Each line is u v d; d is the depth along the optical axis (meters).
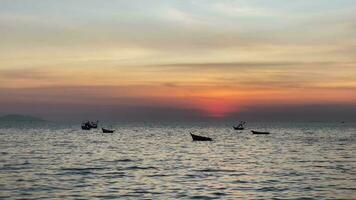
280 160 76.12
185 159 77.88
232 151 97.25
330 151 97.06
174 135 187.50
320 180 51.03
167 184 47.97
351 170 61.09
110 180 50.81
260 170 61.09
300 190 44.41
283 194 42.31
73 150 98.31
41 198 40.03
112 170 60.56
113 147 109.62
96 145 117.25
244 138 159.00
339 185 47.38
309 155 86.50
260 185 47.41
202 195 41.69
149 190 44.19
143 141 138.62
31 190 43.97
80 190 44.09
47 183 48.34
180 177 53.53
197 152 94.31
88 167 64.12
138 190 44.19
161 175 55.44
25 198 40.00
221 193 42.78
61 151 95.06
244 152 94.25
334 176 54.53
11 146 111.00
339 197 40.94
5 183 48.16
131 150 99.69
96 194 42.03
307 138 159.00
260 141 138.38
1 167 63.41
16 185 46.88
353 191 43.91
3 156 81.75
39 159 76.19
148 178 52.56
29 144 119.62
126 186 46.56
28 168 62.31
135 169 61.94
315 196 41.34
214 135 186.38
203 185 47.31
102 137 164.62
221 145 118.50
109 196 41.09
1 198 40.00
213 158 80.00
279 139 151.25
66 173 57.03
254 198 40.41
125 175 55.31
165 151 97.06
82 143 125.81
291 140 144.50
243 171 59.84
